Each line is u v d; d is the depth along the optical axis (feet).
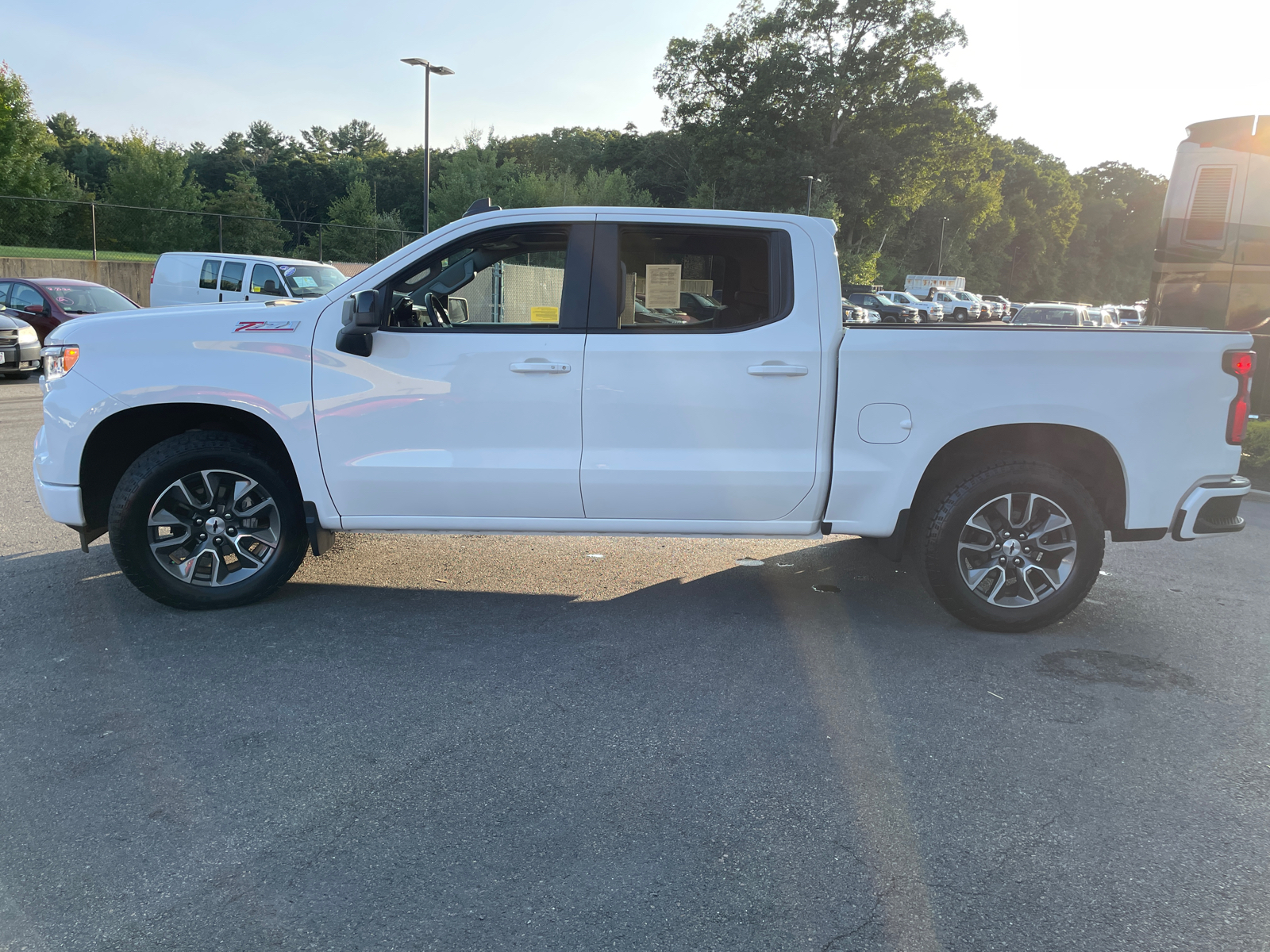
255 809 8.71
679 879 7.75
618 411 13.34
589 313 13.41
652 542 19.54
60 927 7.02
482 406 13.37
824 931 7.12
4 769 9.37
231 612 14.25
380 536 19.42
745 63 192.75
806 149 188.03
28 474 24.31
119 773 9.34
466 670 12.25
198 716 10.68
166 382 13.33
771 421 13.39
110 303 51.70
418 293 14.06
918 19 183.52
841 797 9.17
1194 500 13.64
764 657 12.95
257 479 13.79
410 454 13.51
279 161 265.34
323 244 95.50
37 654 12.44
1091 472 14.28
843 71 185.88
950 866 8.01
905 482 13.47
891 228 206.80
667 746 10.18
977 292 303.48
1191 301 35.42
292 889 7.54
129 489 13.38
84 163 221.87
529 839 8.31
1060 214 344.28
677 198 223.51
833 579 16.92
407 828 8.45
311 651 12.78
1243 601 16.16
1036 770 9.80
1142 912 7.41
